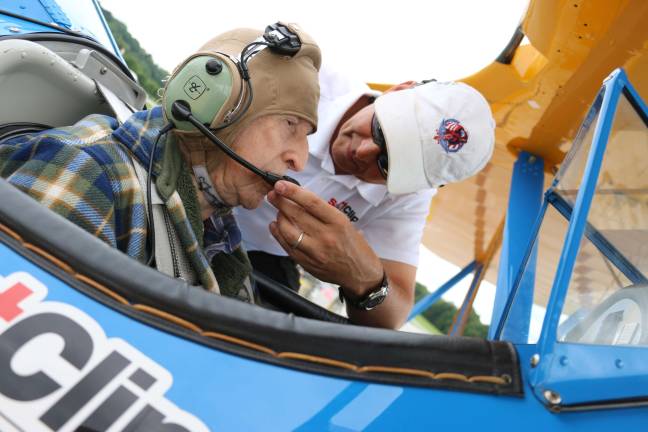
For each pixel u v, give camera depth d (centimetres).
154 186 91
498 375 62
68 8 172
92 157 85
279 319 62
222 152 93
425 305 292
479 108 149
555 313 63
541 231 94
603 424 61
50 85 118
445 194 281
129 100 149
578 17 162
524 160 225
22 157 85
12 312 59
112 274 62
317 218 120
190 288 63
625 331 74
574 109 195
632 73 171
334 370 60
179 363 58
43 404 54
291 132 95
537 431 59
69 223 66
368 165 155
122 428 54
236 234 108
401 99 147
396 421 57
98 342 58
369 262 131
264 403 57
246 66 90
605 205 75
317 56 95
